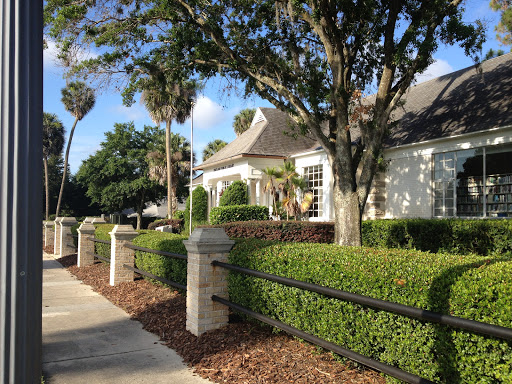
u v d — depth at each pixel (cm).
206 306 578
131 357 513
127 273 993
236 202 1988
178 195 4425
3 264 166
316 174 1825
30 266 171
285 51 1046
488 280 290
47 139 5325
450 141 1241
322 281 423
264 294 516
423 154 1335
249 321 597
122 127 4303
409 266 370
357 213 838
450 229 1010
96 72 973
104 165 4212
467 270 326
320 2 814
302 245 560
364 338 381
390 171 1456
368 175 845
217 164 2319
